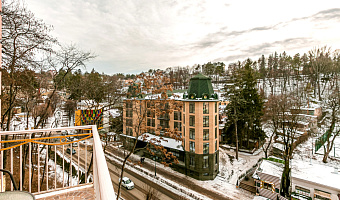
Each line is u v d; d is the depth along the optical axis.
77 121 25.23
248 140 34.25
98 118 18.70
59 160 23.67
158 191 20.78
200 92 24.45
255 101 33.12
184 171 25.50
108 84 19.53
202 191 21.03
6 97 12.38
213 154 24.12
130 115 31.53
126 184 21.30
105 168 1.81
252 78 33.44
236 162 29.55
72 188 4.39
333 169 21.73
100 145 2.67
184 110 25.56
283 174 20.31
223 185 22.48
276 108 28.42
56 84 13.30
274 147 34.03
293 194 19.19
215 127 24.73
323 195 17.66
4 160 11.19
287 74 72.38
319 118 43.22
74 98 19.17
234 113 32.03
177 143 28.14
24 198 2.60
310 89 50.38
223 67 102.38
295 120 24.83
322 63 59.53
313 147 34.50
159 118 32.25
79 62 12.84
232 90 32.66
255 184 20.72
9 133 3.82
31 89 12.46
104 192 1.32
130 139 34.31
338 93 32.06
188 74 98.62
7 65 8.71
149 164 28.84
